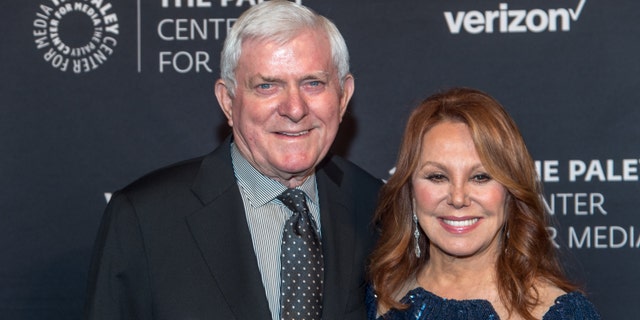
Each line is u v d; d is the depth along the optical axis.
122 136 3.51
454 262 2.48
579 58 3.43
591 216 3.46
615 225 3.46
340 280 2.49
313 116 2.37
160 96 3.51
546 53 3.44
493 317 2.36
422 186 2.41
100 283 2.38
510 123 2.37
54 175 3.50
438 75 3.47
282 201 2.49
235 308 2.35
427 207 2.41
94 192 3.51
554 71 3.44
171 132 3.51
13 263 3.50
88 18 3.49
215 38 3.50
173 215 2.43
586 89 3.44
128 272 2.38
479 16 3.45
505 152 2.33
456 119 2.38
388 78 3.48
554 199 3.47
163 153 3.51
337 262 2.51
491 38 3.45
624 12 3.41
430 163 2.38
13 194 3.50
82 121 3.50
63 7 3.48
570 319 2.26
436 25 3.46
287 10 2.35
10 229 3.50
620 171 3.44
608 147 3.44
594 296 3.47
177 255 2.39
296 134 2.37
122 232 2.39
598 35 3.42
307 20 2.35
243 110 2.38
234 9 3.49
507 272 2.39
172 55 3.50
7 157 3.49
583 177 3.46
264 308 2.37
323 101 2.38
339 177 2.71
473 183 2.36
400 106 3.48
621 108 3.43
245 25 2.35
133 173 3.51
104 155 3.50
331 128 2.42
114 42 3.50
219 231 2.43
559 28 3.43
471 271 2.48
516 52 3.45
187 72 3.50
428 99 2.47
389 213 2.60
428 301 2.46
